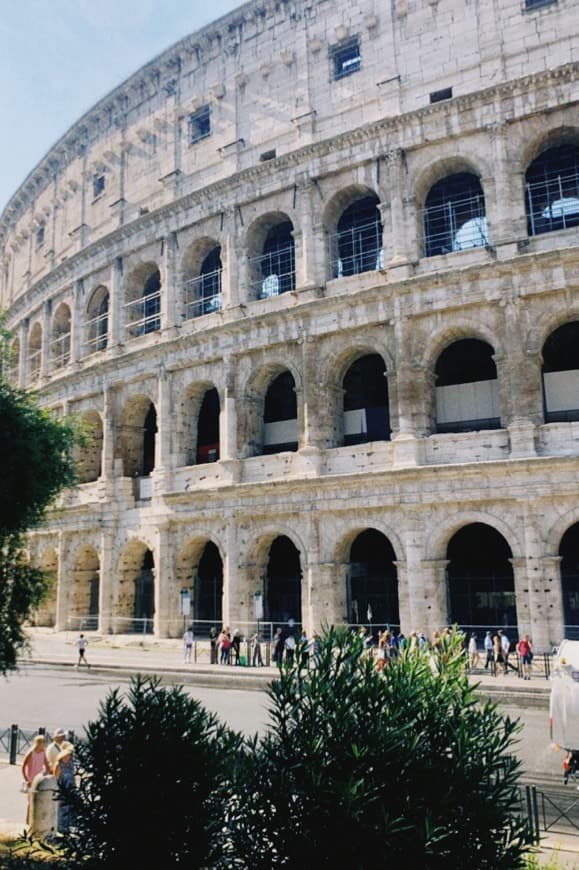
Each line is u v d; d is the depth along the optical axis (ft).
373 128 151.43
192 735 44.32
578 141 140.87
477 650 137.18
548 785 69.87
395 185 148.97
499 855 35.86
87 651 169.27
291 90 169.37
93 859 42.50
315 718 38.78
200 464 174.40
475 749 37.52
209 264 190.08
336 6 165.58
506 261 132.26
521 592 125.70
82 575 200.23
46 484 67.56
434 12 152.56
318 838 35.22
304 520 148.77
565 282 128.98
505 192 137.80
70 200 229.86
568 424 126.93
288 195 165.07
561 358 147.54
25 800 69.82
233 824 39.83
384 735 36.68
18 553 69.92
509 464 126.52
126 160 206.28
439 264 142.10
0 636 66.59
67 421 74.02
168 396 177.58
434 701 38.93
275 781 37.01
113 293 199.21
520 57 142.51
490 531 149.59
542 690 106.93
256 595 146.00
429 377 141.69
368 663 40.81
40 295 235.61
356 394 167.22
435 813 35.12
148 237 190.90
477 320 136.87
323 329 151.64
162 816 41.52
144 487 182.19
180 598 168.66
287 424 167.53
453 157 145.18
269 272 176.04
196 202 180.04
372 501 139.44
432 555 133.80
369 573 158.81
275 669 134.00
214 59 185.88
